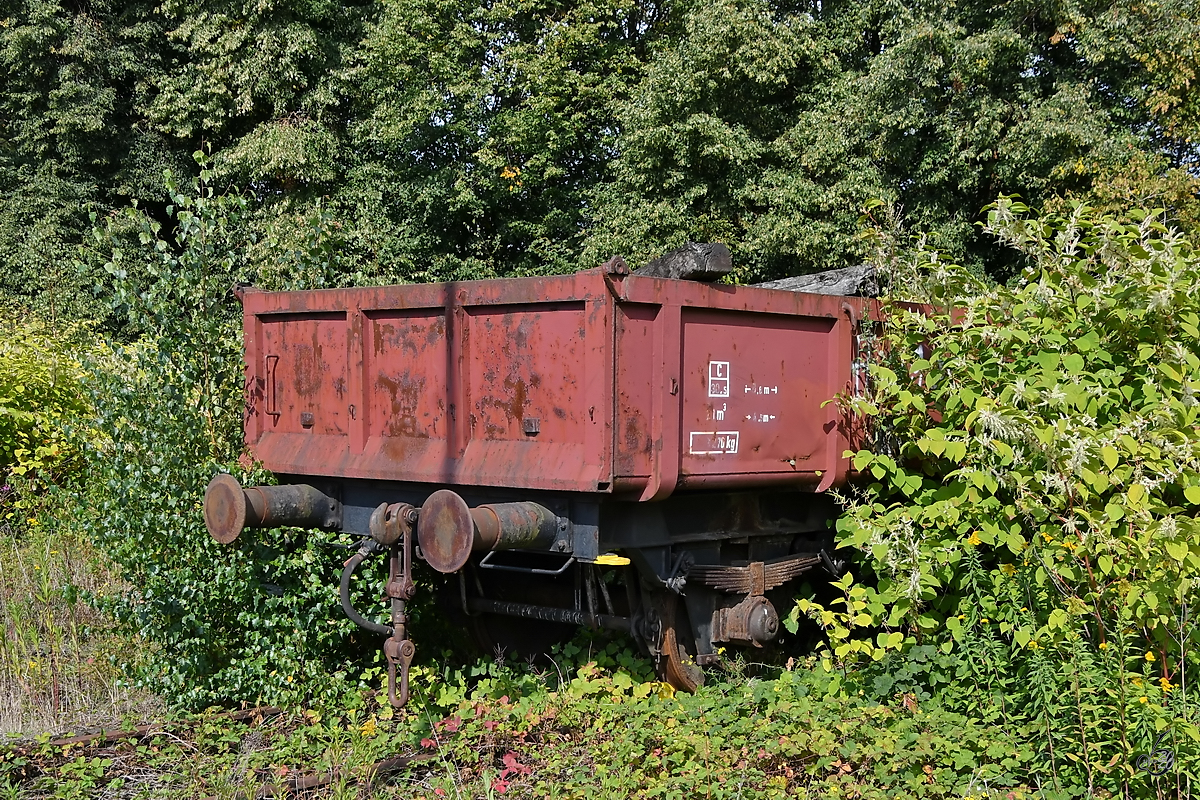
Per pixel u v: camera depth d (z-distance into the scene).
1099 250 5.91
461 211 25.30
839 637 5.62
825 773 4.89
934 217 21.08
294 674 6.27
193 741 5.64
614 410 4.95
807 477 5.99
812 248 20.47
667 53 22.52
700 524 5.79
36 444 10.60
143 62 26.66
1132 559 4.80
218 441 7.25
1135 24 19.97
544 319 5.21
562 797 4.71
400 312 5.90
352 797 4.75
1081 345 5.52
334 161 25.14
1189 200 18.19
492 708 5.70
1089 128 19.08
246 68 24.44
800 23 22.30
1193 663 4.86
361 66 25.02
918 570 5.30
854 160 20.97
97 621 7.57
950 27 19.97
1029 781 4.78
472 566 6.59
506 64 24.64
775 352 5.80
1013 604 5.20
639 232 21.72
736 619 5.98
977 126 19.95
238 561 6.48
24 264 25.03
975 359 5.83
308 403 6.50
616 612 6.36
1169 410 5.10
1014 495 5.45
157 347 7.13
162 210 27.75
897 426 6.12
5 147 26.92
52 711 6.20
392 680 5.54
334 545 6.43
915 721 5.04
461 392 5.54
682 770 4.82
